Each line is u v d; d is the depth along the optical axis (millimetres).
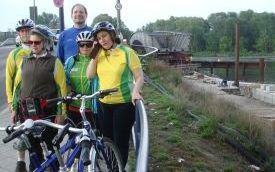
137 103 3484
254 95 24828
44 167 2797
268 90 24953
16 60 3887
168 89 12383
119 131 3777
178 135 6965
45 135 3129
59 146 2746
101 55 3738
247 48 103188
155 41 34281
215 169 6141
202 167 5895
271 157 7934
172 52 34812
